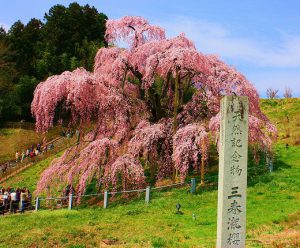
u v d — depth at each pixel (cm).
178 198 2203
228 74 2786
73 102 2539
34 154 4272
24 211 2488
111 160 2541
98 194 2348
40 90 2619
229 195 1078
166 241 1445
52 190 2762
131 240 1511
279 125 4069
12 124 5828
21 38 7131
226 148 1082
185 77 2884
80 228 1727
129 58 2823
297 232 1450
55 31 7231
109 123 2730
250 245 1302
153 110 2955
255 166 2739
